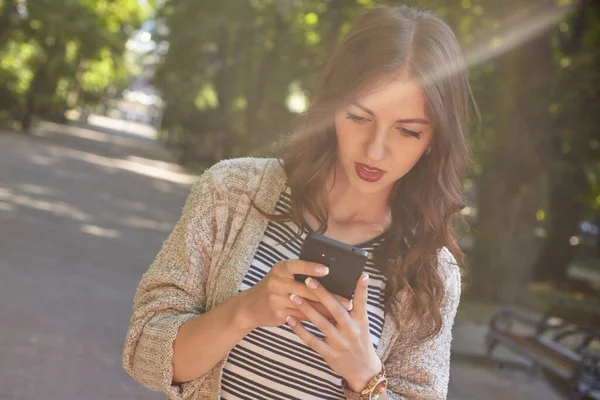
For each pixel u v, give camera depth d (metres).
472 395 7.75
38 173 21.14
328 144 2.04
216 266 2.00
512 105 13.34
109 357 6.74
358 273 1.72
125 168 31.02
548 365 7.98
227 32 32.12
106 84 61.28
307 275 1.70
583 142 13.84
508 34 13.20
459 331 10.89
